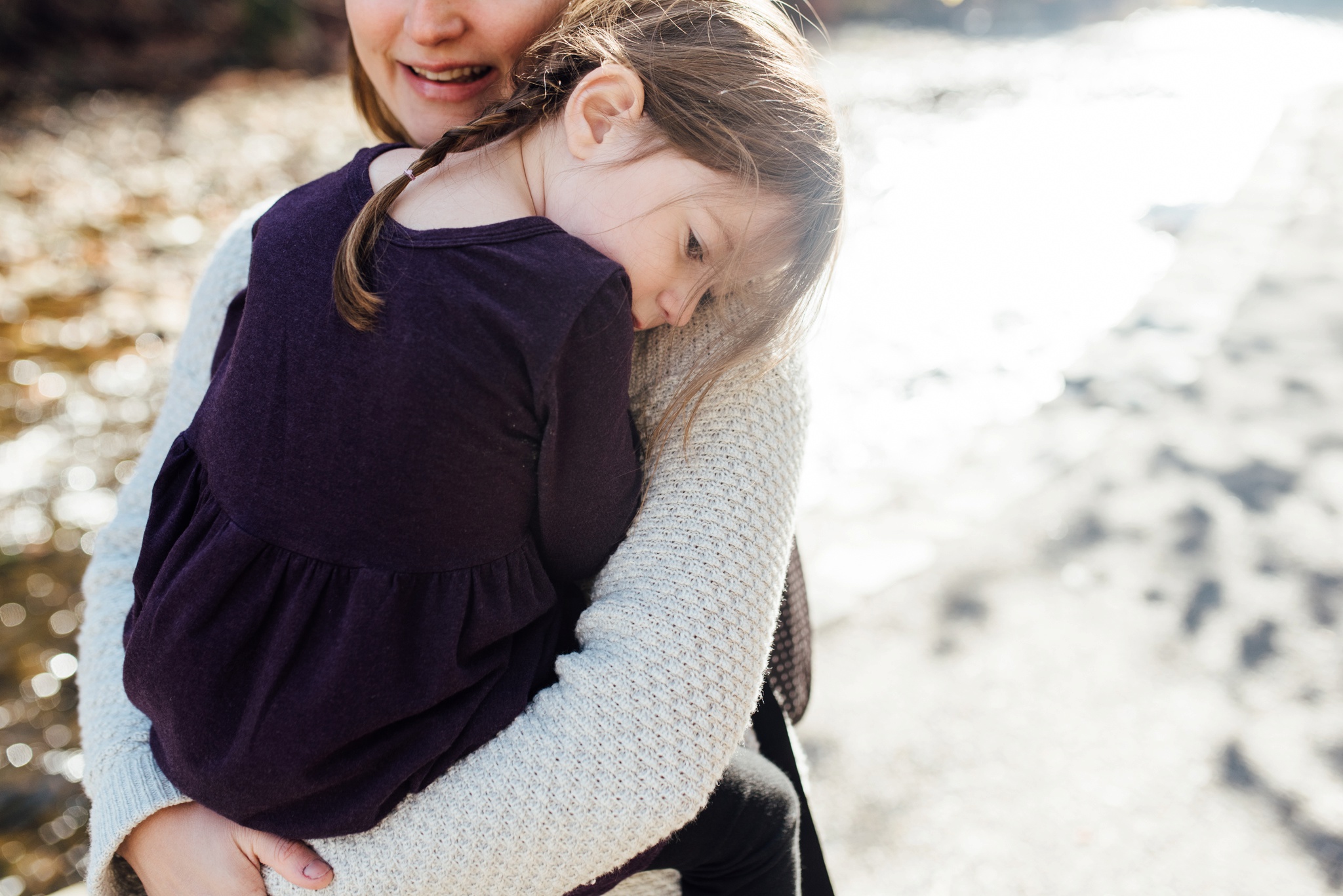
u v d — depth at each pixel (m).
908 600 2.45
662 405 1.04
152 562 0.95
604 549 1.00
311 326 0.88
